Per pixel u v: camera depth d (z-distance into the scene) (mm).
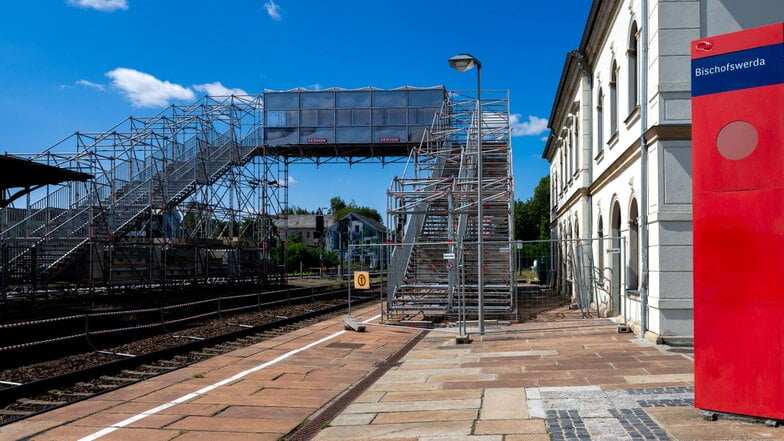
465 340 13227
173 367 10688
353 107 38562
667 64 11570
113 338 13609
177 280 29078
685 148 11445
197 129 33562
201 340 12977
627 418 6273
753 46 6012
